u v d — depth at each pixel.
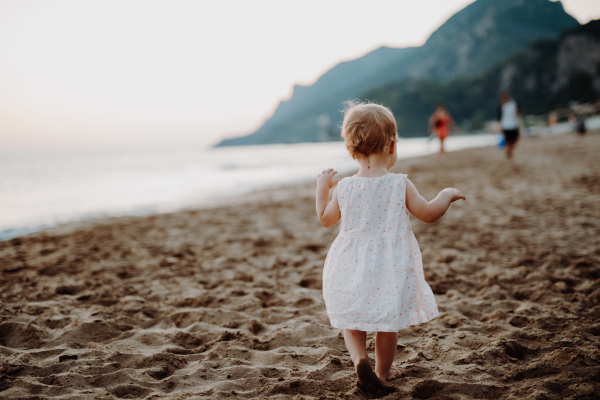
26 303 2.97
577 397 1.62
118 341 2.35
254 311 2.85
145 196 11.89
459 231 4.90
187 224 6.46
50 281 3.57
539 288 2.97
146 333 2.45
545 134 28.66
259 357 2.13
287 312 2.81
